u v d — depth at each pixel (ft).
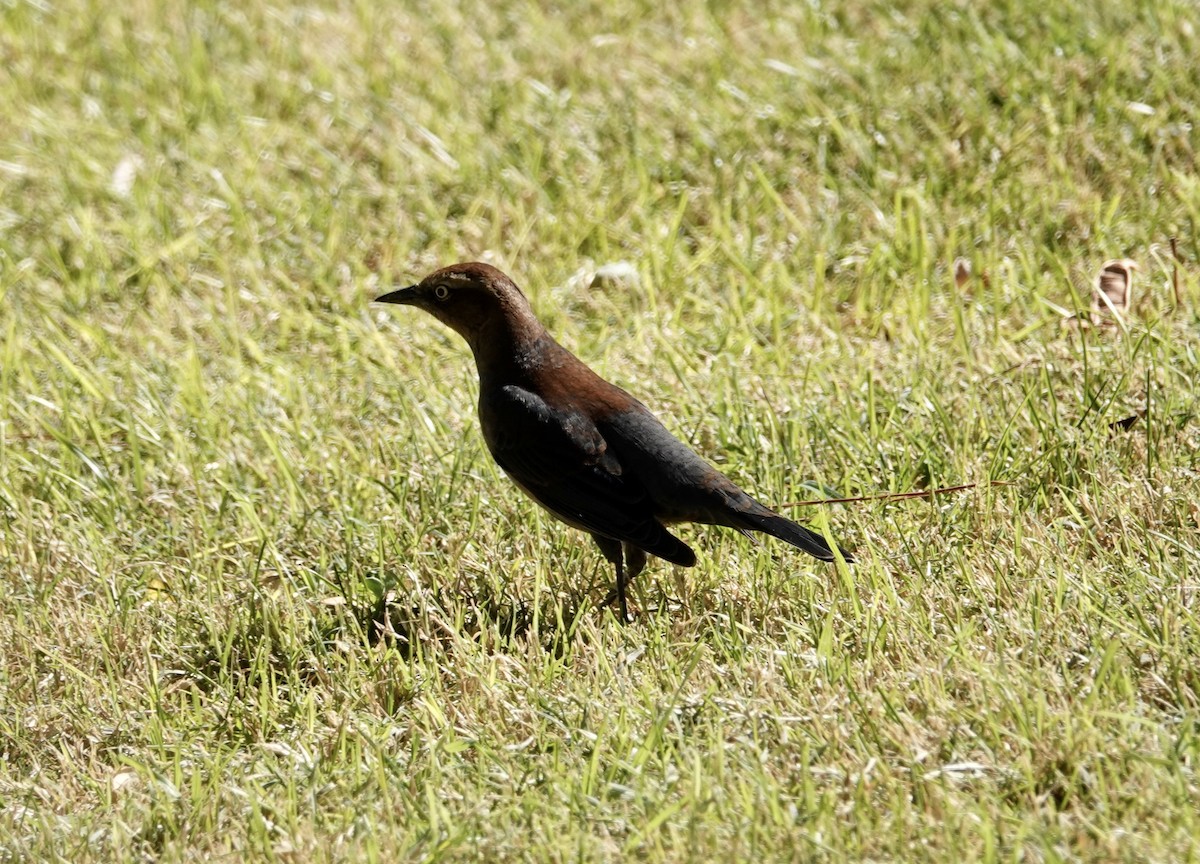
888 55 53.52
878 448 34.47
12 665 29.94
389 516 34.37
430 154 52.70
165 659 30.04
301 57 59.93
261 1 65.05
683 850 21.94
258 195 51.06
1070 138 47.14
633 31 58.54
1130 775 22.66
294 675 28.81
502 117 53.98
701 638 28.81
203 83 58.29
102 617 31.24
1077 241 43.50
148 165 53.88
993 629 26.99
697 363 40.01
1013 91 49.60
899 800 22.29
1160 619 26.16
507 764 24.97
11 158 55.26
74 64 61.00
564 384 31.24
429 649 29.60
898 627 27.32
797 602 29.14
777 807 22.35
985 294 42.16
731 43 56.49
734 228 47.11
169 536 34.63
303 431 39.04
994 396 36.01
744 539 32.17
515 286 31.86
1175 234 42.83
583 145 51.39
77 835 24.40
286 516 35.37
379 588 31.91
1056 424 33.58
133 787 26.04
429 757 25.43
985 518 31.04
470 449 36.50
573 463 30.19
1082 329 36.01
